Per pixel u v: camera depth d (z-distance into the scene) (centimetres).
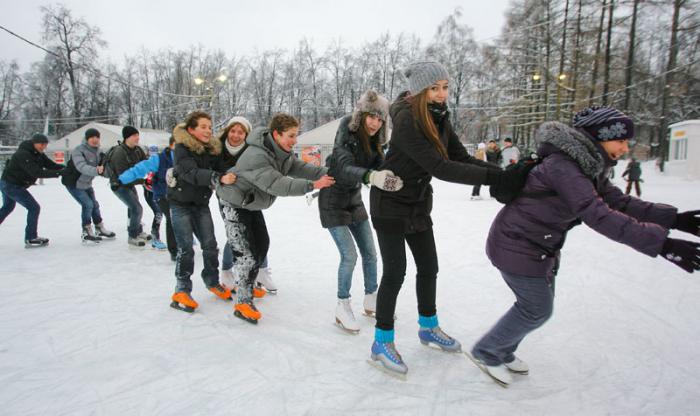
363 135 271
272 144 277
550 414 193
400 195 231
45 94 3953
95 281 396
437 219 759
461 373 231
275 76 4475
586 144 176
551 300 201
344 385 218
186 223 321
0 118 4216
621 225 163
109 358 246
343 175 252
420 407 198
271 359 246
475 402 203
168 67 4659
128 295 357
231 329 287
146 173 447
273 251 516
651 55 2394
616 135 176
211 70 4484
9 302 339
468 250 516
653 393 210
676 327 284
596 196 171
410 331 286
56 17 3469
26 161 511
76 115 3966
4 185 519
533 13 2355
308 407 197
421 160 209
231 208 293
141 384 218
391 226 231
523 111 2570
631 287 368
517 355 250
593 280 390
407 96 230
